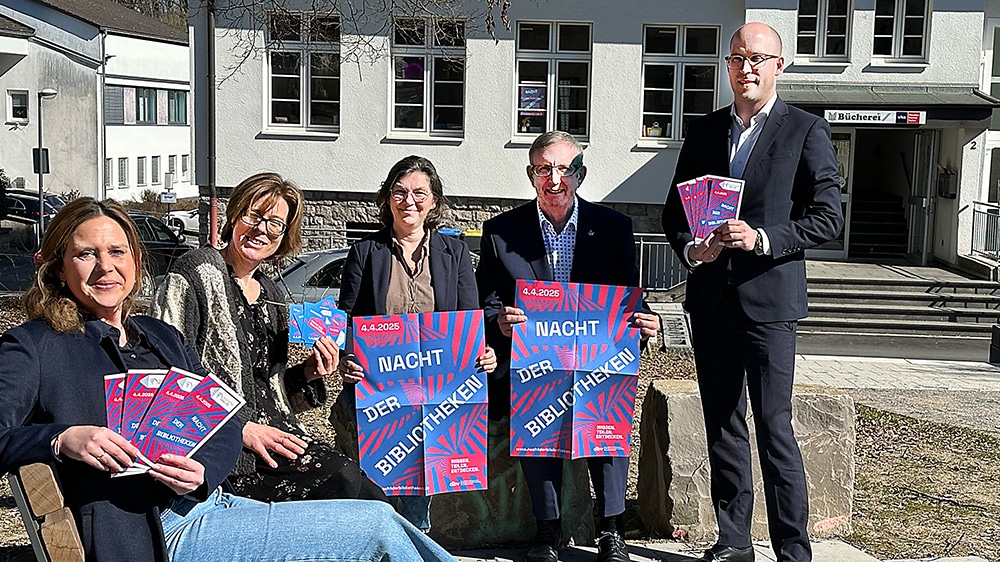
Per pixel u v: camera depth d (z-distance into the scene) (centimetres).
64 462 305
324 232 2131
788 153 442
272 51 2083
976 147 2038
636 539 538
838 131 2158
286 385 440
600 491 480
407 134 2112
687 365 1391
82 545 307
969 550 538
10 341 313
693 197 436
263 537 336
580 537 519
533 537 522
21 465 297
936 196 2158
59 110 3809
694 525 524
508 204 2112
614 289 469
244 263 425
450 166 2111
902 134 2294
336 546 339
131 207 4219
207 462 337
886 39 2077
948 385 1359
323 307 432
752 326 448
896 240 2244
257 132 2108
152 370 310
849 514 546
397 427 459
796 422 538
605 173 2102
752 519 530
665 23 2059
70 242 327
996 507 630
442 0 1485
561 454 472
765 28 446
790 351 452
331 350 429
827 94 2028
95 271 328
